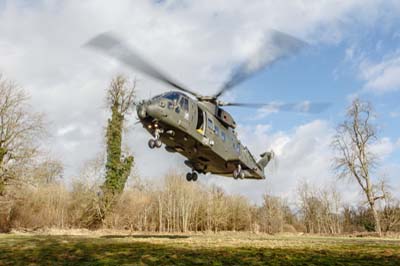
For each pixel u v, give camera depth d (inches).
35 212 1443.2
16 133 1221.7
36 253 482.3
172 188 1807.3
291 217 2402.8
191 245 621.9
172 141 550.3
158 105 496.7
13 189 1243.8
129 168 1588.3
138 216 1617.9
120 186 1556.3
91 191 1512.1
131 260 428.8
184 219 1755.7
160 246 589.9
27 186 1259.2
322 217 2236.7
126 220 1565.0
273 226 1985.7
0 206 1238.9
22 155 1221.7
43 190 1498.5
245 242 731.4
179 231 1738.4
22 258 440.5
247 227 2084.2
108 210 1509.6
